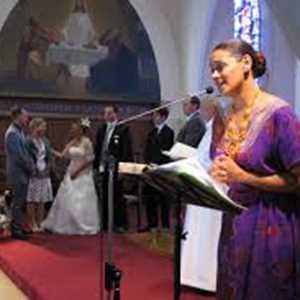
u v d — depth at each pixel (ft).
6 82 37.47
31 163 25.32
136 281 16.57
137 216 27.07
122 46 39.99
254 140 7.43
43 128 27.09
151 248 21.80
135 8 40.27
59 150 38.04
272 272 7.30
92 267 18.86
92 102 39.19
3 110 37.17
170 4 40.47
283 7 26.05
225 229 7.72
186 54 40.16
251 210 7.47
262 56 7.73
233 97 7.83
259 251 7.34
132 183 25.75
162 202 24.72
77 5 38.99
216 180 7.31
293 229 7.36
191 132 18.80
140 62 40.37
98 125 38.75
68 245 23.15
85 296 15.24
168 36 40.91
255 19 35.73
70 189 26.78
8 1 37.50
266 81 34.45
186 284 15.14
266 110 7.48
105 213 16.70
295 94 32.73
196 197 6.94
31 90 37.99
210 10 38.11
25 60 37.91
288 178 7.29
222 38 38.19
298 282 7.34
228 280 7.57
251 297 7.36
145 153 27.09
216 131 8.18
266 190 7.35
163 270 18.02
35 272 18.29
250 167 7.43
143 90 40.37
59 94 38.55
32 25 38.09
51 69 38.47
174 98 41.01
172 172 6.83
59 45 38.65
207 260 14.74
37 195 26.68
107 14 39.70
